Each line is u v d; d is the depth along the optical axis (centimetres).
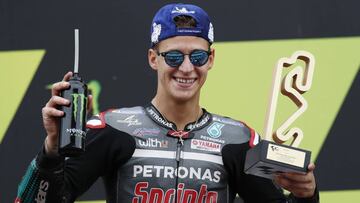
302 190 1044
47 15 1469
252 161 1023
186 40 1064
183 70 1061
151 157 1069
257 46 1464
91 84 1448
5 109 1445
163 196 1058
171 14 1073
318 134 1438
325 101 1447
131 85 1453
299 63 1457
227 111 1451
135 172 1064
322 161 1431
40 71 1456
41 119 1447
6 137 1441
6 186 1431
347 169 1430
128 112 1103
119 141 1075
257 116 1450
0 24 1464
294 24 1467
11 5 1470
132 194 1059
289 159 1013
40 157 1005
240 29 1466
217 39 1463
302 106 1081
